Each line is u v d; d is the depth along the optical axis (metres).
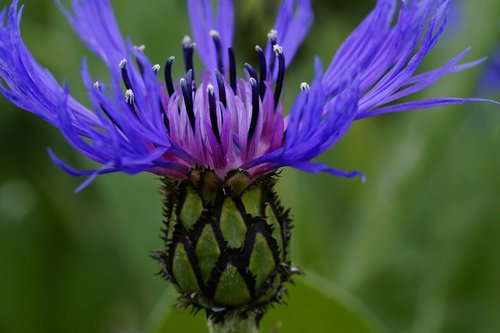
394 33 0.19
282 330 0.24
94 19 0.21
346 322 0.24
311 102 0.18
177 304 0.20
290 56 0.21
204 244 0.19
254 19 0.25
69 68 0.26
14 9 0.19
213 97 0.19
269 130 0.20
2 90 0.18
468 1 0.26
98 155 0.18
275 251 0.19
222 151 0.19
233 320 0.20
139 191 0.26
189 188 0.19
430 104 0.19
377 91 0.19
